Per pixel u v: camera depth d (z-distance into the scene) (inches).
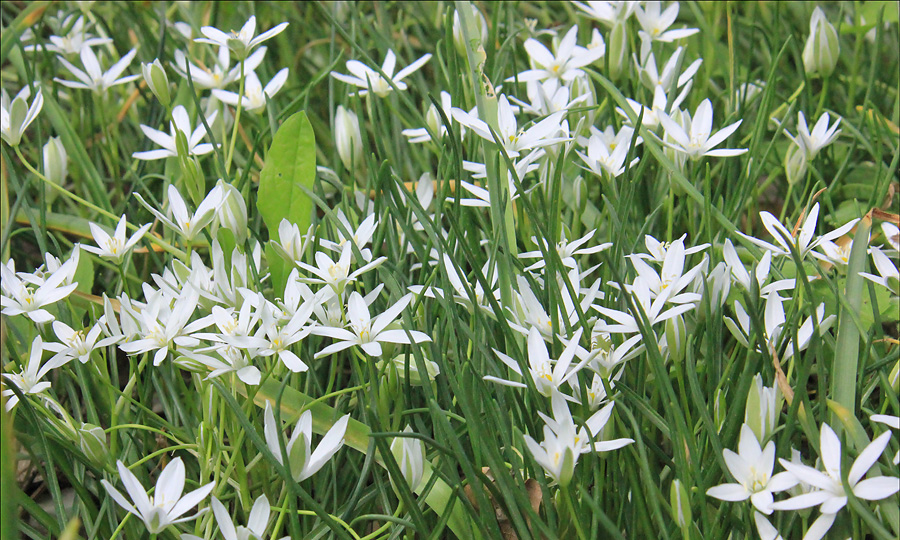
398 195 47.4
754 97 52.8
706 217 44.7
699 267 41.4
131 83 63.7
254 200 50.0
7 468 38.4
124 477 39.4
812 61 49.6
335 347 40.9
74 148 50.9
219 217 43.3
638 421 42.8
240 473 42.4
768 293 42.4
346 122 47.8
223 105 51.5
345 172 55.6
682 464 40.4
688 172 49.0
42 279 43.1
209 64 63.4
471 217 47.8
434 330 44.5
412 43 69.6
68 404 47.1
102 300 46.1
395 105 60.1
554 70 49.2
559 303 42.6
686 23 68.7
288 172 45.6
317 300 41.6
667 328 41.1
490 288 42.7
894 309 45.0
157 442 45.3
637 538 42.4
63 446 42.2
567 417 40.1
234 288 42.5
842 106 61.0
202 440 42.3
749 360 41.4
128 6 64.3
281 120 52.6
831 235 42.4
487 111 45.6
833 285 41.9
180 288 43.1
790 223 47.5
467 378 43.1
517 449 42.6
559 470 39.3
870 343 42.0
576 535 41.7
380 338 41.2
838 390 41.2
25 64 49.9
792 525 41.6
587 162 45.8
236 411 40.5
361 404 43.4
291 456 40.0
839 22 57.6
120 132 63.5
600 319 41.9
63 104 65.8
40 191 47.1
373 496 43.3
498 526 41.0
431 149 52.7
